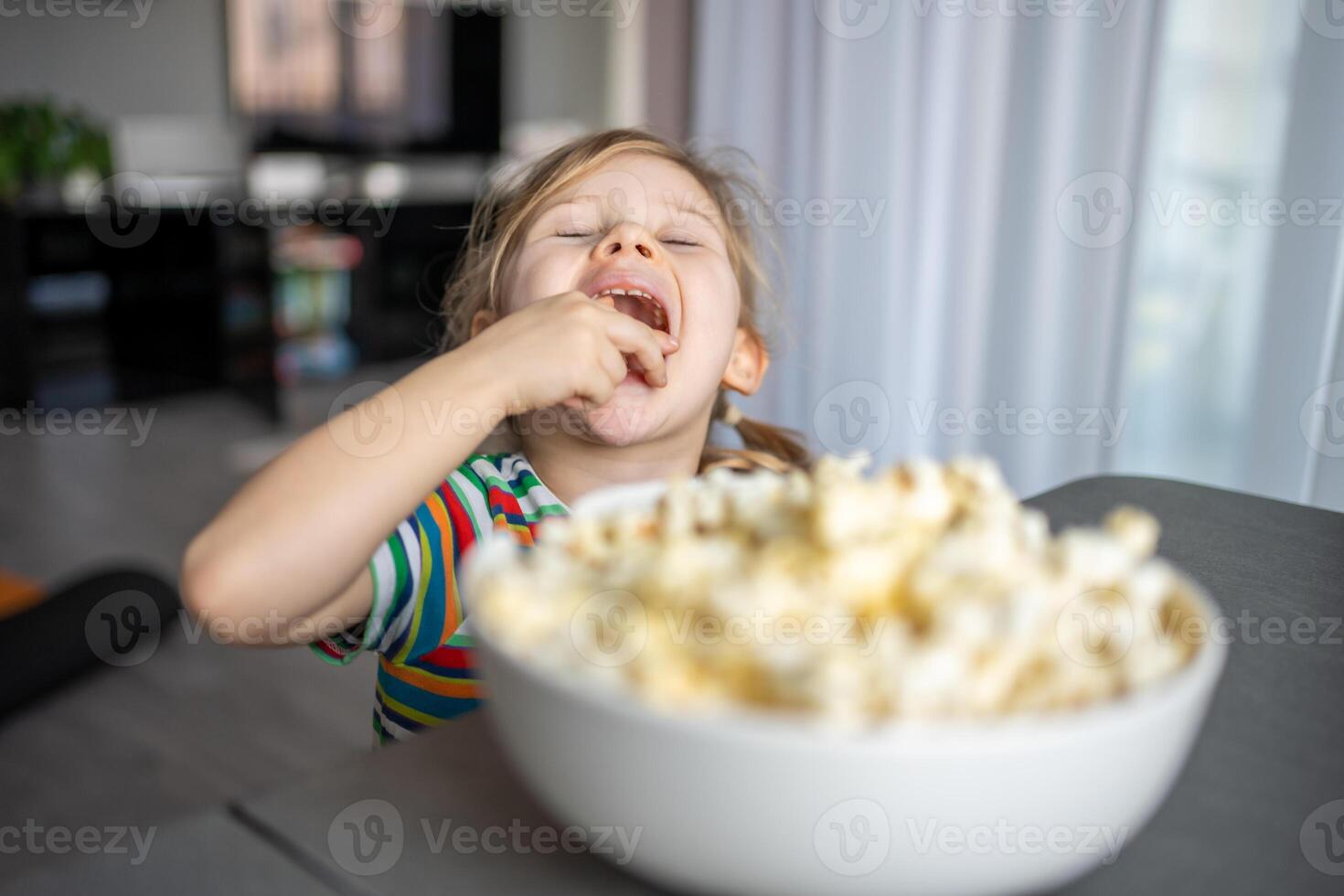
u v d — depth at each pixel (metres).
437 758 0.43
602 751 0.30
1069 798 0.30
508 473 0.83
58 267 3.66
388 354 4.35
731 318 0.85
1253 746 0.45
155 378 3.85
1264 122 1.83
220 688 1.84
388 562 0.65
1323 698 0.49
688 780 0.30
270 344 3.58
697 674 0.31
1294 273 1.80
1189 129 1.89
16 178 3.58
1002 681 0.30
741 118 2.41
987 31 2.03
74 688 1.81
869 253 2.24
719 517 0.39
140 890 0.35
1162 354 1.97
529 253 0.84
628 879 0.36
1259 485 1.87
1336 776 0.43
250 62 4.05
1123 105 1.91
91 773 1.59
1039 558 0.35
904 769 0.28
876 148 2.21
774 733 0.28
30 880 0.35
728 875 0.31
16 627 1.83
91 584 1.99
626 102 4.63
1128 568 0.35
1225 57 1.84
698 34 2.44
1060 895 0.35
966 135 2.08
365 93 4.26
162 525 2.63
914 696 0.29
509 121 4.66
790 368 2.35
